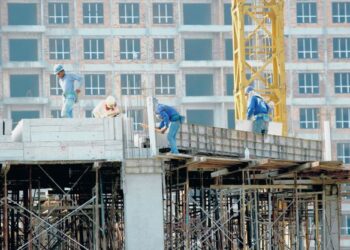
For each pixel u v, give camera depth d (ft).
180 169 249.55
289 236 298.56
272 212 282.15
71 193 260.83
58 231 244.01
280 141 270.87
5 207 222.07
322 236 274.36
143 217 228.63
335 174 261.44
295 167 249.34
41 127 226.99
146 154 230.07
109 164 230.48
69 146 227.40
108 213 257.14
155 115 242.17
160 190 229.45
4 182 228.22
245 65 379.14
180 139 243.60
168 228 254.06
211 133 252.01
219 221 255.91
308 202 288.10
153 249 228.43
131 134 230.27
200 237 250.16
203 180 270.26
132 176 228.84
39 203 239.09
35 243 256.11
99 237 248.93
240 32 379.14
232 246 268.41
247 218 264.72
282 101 378.12
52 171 243.81
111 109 239.71
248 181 246.88
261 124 269.03
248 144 262.06
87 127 228.43
